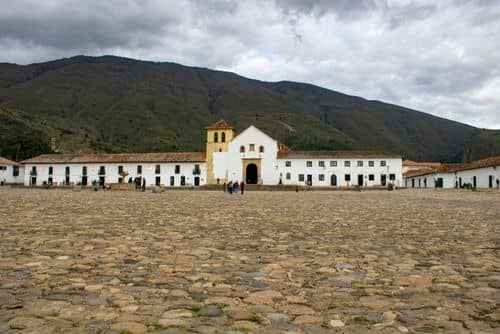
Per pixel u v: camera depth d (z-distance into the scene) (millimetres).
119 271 6340
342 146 176625
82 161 87688
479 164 71438
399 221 14086
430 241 9570
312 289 5477
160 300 4926
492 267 6848
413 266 6902
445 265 6988
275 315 4461
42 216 14430
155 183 85438
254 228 11805
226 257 7527
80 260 7094
